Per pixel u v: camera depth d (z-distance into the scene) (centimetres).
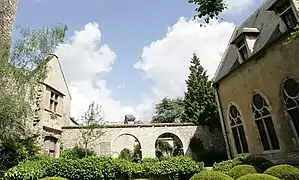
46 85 1558
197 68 2831
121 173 931
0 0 1243
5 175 859
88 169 902
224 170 867
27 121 1198
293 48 975
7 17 1259
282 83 1043
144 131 2080
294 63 973
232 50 1669
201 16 929
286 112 1024
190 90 2658
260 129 1212
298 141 962
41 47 1303
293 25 1016
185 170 937
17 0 1369
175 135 2114
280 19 1104
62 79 1947
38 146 1284
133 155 2608
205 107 2373
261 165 852
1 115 987
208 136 2141
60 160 934
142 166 968
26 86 1222
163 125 2127
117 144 3125
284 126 1037
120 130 2033
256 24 1459
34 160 1066
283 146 1043
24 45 1237
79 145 1878
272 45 1102
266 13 1384
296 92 969
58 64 1873
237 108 1413
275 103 1090
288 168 587
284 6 1101
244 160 896
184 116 2650
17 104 1066
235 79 1441
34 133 1336
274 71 1092
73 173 895
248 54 1316
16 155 1079
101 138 1973
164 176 938
